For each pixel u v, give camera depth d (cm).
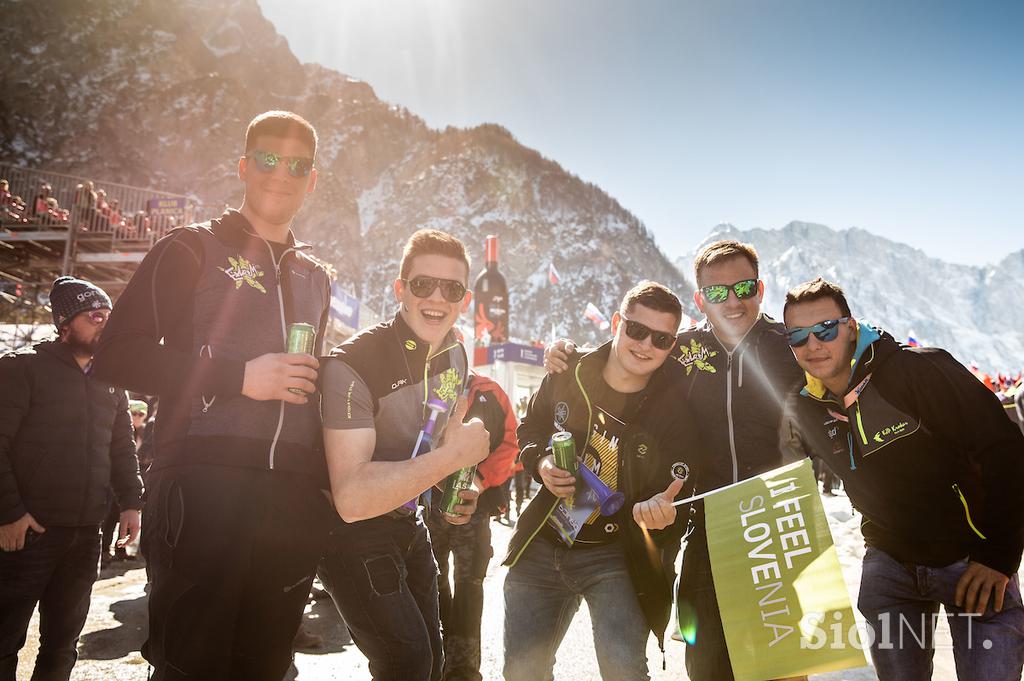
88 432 323
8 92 19062
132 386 178
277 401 197
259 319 206
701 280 301
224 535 178
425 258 241
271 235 226
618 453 267
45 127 18762
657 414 267
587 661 402
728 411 284
